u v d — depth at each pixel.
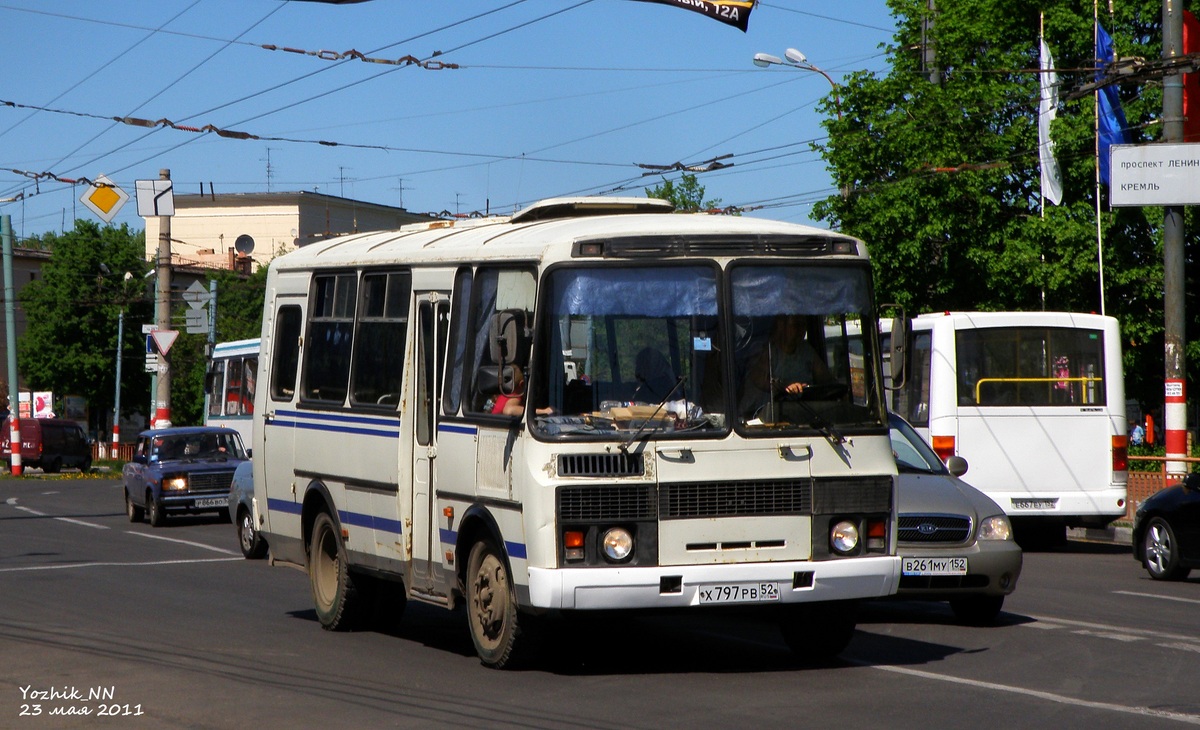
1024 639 14.27
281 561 16.84
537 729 9.96
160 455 34.94
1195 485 19.61
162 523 33.88
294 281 16.77
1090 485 25.44
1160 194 28.58
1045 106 38.31
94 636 15.18
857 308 12.21
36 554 26.11
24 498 47.94
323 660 13.41
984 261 40.28
